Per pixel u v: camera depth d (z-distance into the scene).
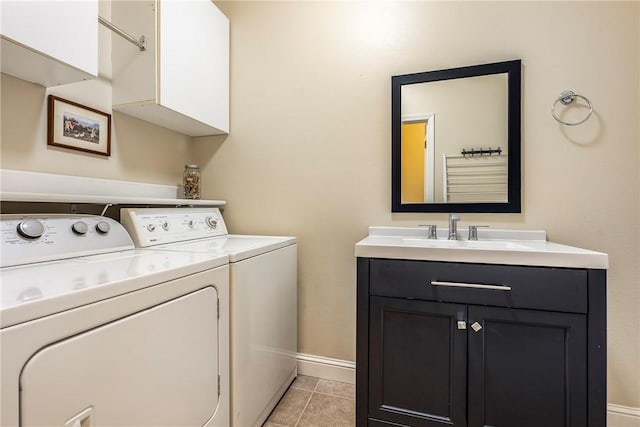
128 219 1.36
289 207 1.88
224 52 1.94
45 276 0.78
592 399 1.02
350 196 1.77
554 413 1.06
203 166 2.07
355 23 1.77
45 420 0.58
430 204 1.62
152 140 1.78
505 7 1.52
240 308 1.21
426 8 1.65
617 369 1.38
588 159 1.41
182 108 1.60
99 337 0.69
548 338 1.07
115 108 1.53
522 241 1.45
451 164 1.59
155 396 0.83
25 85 1.21
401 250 1.21
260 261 1.38
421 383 1.20
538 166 1.48
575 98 1.42
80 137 1.40
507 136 1.51
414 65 1.66
